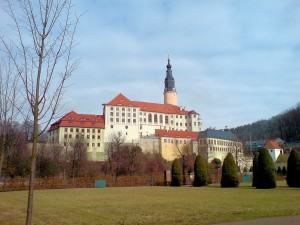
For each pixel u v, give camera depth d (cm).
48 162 7581
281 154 13238
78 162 8119
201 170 5306
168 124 16112
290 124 18712
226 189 4159
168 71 18225
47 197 3516
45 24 1008
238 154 11300
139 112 14538
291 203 2292
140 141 13475
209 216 1789
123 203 2659
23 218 1984
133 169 8869
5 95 1405
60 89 1035
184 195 3325
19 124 1611
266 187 4038
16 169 5312
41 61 985
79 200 3058
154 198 3056
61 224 1720
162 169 10144
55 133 12775
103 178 6328
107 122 13550
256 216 1712
